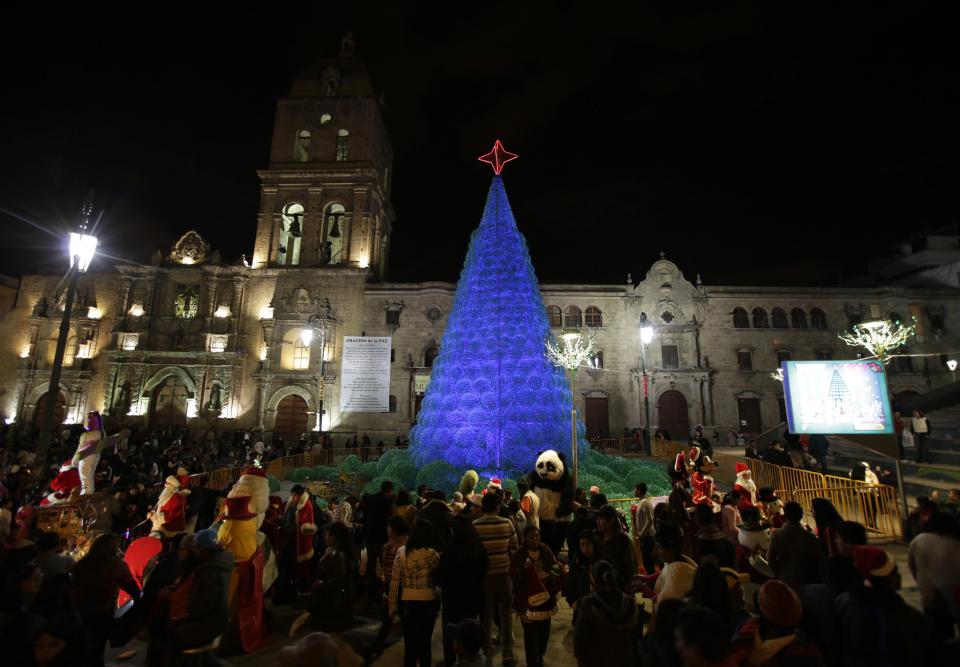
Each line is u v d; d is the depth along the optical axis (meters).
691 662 3.47
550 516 11.12
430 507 8.24
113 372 42.09
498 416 18.53
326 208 46.81
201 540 5.97
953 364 38.69
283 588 10.01
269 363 41.88
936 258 49.19
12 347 44.78
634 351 43.00
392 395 41.72
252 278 44.34
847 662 4.49
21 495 13.25
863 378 12.70
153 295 44.09
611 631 4.92
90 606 6.06
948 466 17.53
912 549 6.23
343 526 7.69
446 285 43.72
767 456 21.33
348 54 51.84
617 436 41.50
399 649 7.86
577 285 44.22
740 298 43.94
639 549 9.83
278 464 26.08
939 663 4.04
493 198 22.86
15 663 4.43
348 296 43.44
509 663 7.23
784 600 4.21
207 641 5.59
